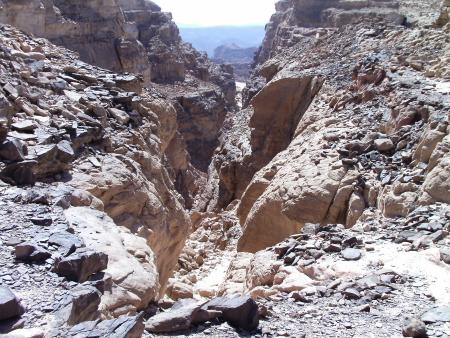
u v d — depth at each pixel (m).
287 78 30.50
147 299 9.33
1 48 18.41
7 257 8.55
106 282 8.57
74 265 8.20
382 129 19.02
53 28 42.84
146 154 17.61
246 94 55.38
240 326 7.68
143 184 15.52
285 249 11.38
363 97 22.94
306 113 26.34
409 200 13.26
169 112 27.84
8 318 6.82
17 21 36.16
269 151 31.52
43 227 9.77
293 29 68.25
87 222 10.80
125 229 12.49
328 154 17.78
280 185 17.89
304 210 16.05
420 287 9.12
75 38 45.56
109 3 50.25
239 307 7.69
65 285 7.89
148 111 21.39
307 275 10.18
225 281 15.36
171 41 72.81
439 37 27.45
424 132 15.70
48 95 17.34
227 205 35.19
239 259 16.05
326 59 33.03
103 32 49.22
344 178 15.91
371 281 9.29
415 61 24.55
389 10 55.62
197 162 59.38
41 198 11.09
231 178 34.81
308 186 16.39
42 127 14.63
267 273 10.78
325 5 67.19
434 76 22.59
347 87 25.86
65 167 13.54
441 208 12.42
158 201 15.74
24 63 19.09
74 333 6.53
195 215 34.94
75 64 23.16
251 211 19.53
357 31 35.50
